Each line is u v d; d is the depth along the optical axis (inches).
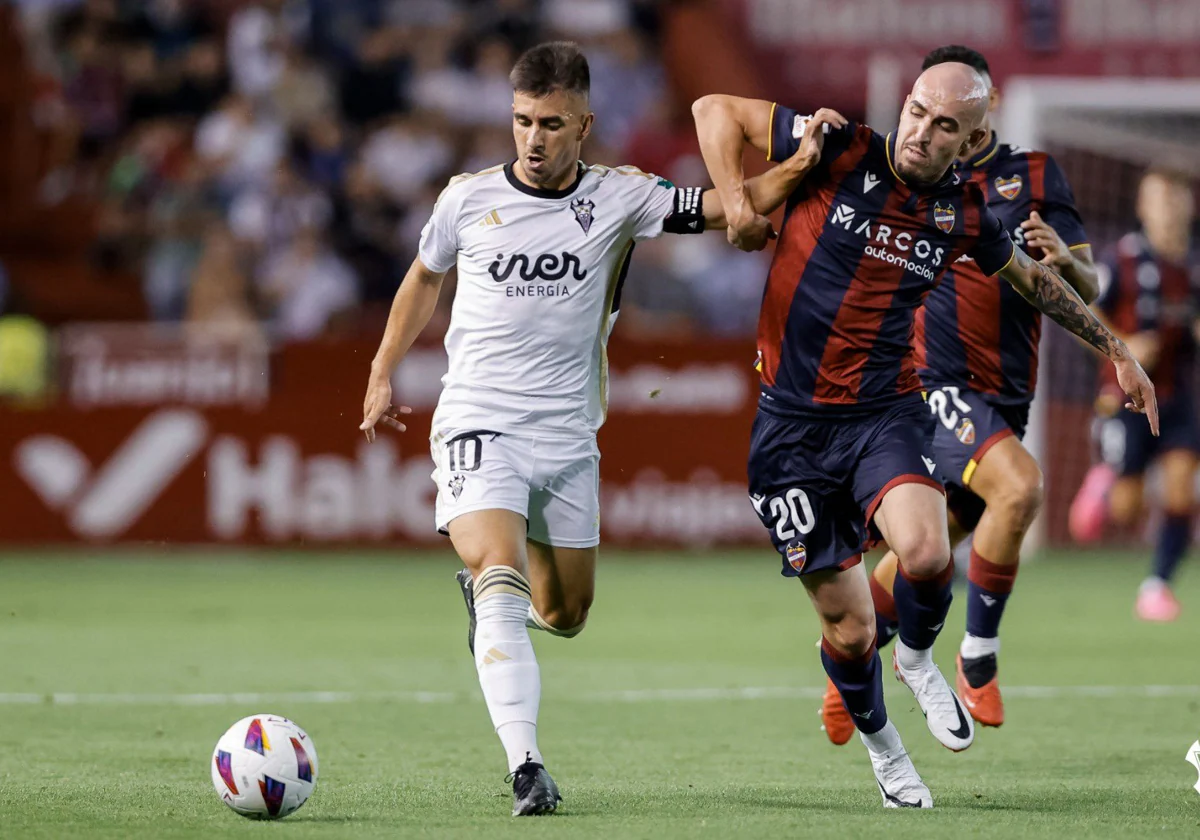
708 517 2222.0
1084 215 2409.0
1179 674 1237.7
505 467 723.4
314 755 665.0
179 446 2190.0
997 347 971.9
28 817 662.5
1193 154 2422.5
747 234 747.4
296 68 2849.4
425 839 610.9
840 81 2987.2
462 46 2977.4
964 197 747.4
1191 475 1658.5
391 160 2773.1
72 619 1574.8
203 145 2743.6
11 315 2512.3
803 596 1801.2
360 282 2674.7
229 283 2576.3
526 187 736.3
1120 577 2112.5
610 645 1407.5
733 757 871.1
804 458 751.7
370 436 746.8
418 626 1536.7
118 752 864.3
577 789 756.0
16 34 2957.7
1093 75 2883.9
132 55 2952.8
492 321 733.3
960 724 810.2
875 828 642.8
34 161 2920.8
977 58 877.2
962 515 1015.0
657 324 2564.0
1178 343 1664.6
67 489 2199.8
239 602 1732.3
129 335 2217.0
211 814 669.3
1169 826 657.0
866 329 744.3
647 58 3048.7
